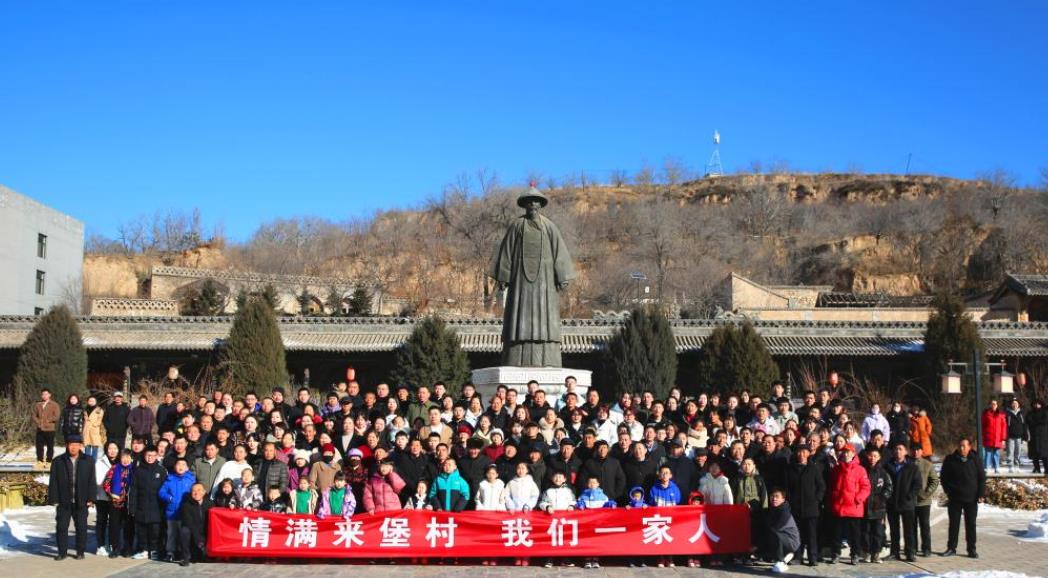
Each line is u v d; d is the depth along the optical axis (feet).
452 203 291.38
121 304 192.34
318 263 291.58
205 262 310.04
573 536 46.32
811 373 120.67
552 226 70.44
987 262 279.49
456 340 112.47
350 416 55.01
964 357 102.78
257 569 45.68
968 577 44.14
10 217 195.42
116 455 51.52
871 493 49.21
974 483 51.80
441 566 46.75
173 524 47.83
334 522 46.42
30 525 60.18
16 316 126.72
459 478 47.80
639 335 108.06
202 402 62.54
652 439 50.19
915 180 394.32
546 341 69.26
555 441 51.70
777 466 49.34
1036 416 81.82
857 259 292.81
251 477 48.03
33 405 93.81
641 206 314.55
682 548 46.68
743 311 164.25
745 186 391.45
